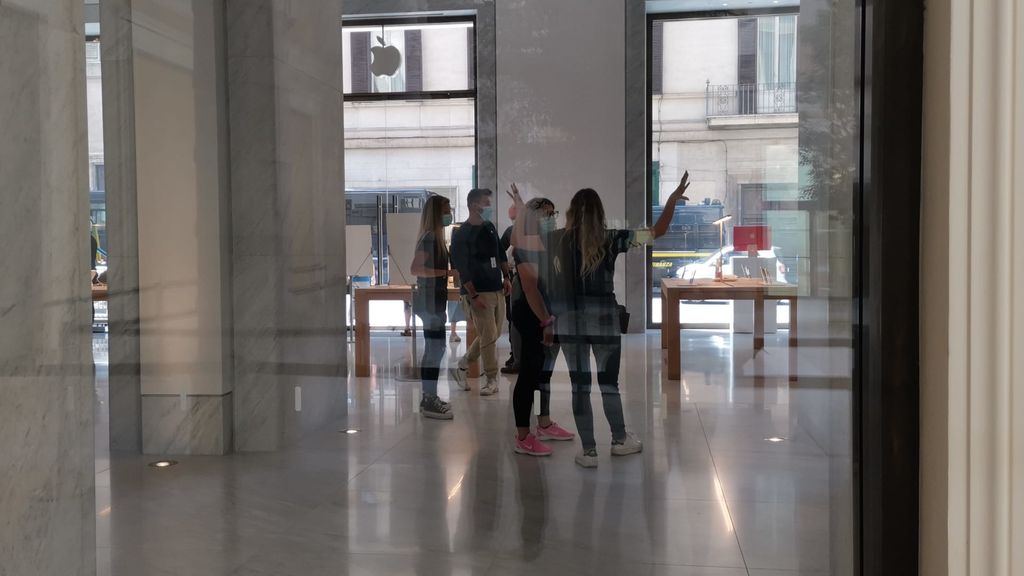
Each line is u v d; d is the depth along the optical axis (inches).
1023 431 39.4
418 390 153.3
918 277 43.8
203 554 105.7
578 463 131.1
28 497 72.2
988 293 39.6
